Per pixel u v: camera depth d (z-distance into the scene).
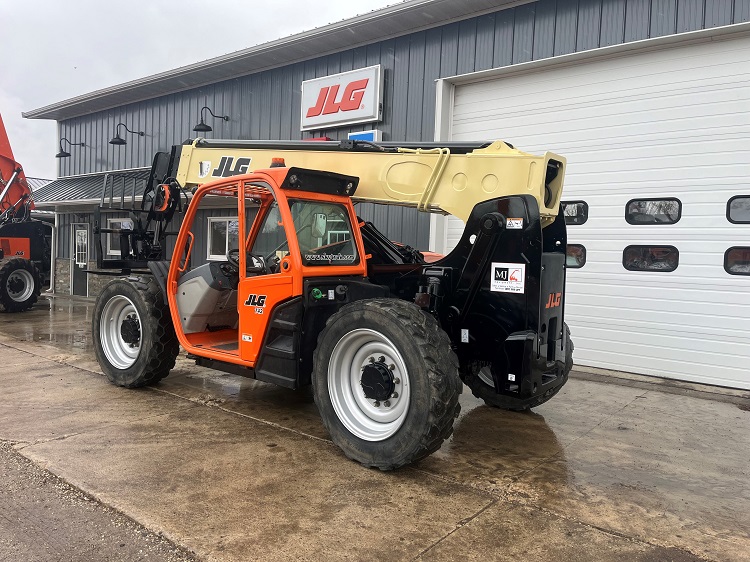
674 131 6.36
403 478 3.42
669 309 6.44
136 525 2.78
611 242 6.79
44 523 2.79
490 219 3.71
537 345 3.72
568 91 7.03
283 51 9.11
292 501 3.06
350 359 3.74
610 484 3.44
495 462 3.75
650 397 5.59
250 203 5.01
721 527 2.92
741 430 4.58
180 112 11.66
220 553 2.53
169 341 5.17
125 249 5.79
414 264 4.91
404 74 8.17
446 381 3.28
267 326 4.05
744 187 5.98
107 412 4.56
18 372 5.93
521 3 7.07
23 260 10.83
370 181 4.34
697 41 6.16
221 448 3.82
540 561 2.54
